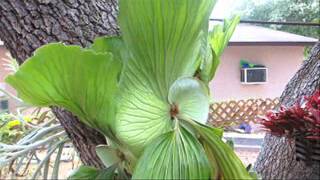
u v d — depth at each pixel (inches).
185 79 43.7
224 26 58.9
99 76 36.8
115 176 46.6
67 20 53.7
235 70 270.4
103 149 46.8
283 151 62.0
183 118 43.9
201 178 41.9
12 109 112.3
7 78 35.7
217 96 268.2
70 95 38.8
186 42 44.3
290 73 276.1
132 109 41.3
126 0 39.6
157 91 43.1
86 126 54.0
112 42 45.4
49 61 34.8
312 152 43.6
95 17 55.1
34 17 53.2
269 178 62.2
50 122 92.2
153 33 41.3
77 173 46.7
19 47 55.4
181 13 41.2
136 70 41.4
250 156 150.1
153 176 40.7
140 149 44.2
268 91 273.3
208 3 44.3
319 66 71.4
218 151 42.4
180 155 42.2
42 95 38.6
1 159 84.8
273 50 272.4
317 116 42.6
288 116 44.3
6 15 53.5
